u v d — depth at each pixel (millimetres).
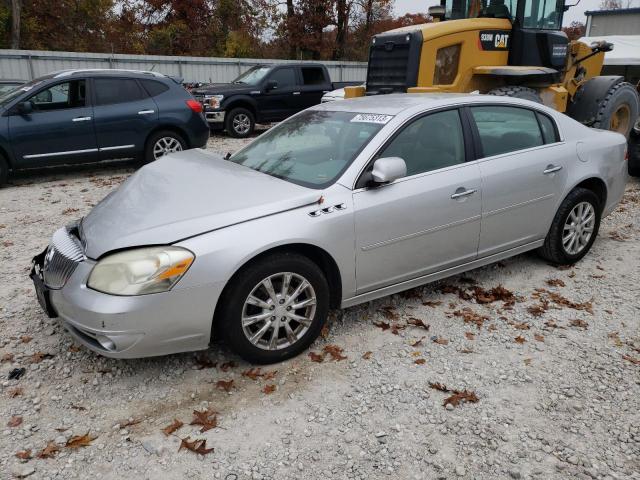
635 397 3145
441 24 8180
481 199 4121
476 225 4160
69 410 3053
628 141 8062
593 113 9359
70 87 8781
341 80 24578
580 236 4945
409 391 3209
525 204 4430
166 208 3342
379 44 8727
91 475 2598
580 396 3164
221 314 3225
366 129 3930
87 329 3020
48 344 3701
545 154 4547
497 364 3480
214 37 31719
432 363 3488
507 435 2857
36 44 27578
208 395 3176
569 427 2912
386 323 3947
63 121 8562
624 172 5223
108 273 3004
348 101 4680
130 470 2631
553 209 4660
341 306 3695
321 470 2627
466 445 2793
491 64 8531
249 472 2613
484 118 4309
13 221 6637
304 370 3406
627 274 4836
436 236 3953
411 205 3754
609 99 9227
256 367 3428
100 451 2750
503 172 4242
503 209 4293
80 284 3066
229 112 14109
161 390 3219
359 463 2672
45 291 3291
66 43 28781
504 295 4359
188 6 30469
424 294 4422
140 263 2979
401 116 3910
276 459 2695
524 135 4527
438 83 8297
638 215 6645
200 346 3209
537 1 8422
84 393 3195
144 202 3494
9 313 4145
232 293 3178
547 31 8648
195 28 31109
